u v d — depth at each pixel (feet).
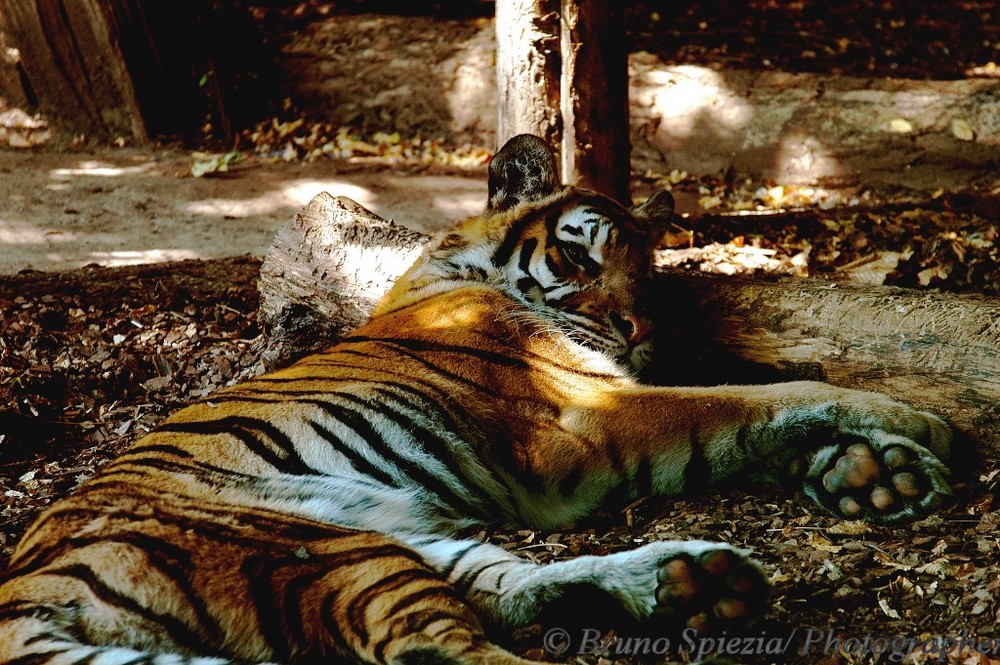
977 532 18.45
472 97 60.08
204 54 61.36
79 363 32.04
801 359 23.76
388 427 20.40
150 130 60.70
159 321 35.06
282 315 30.37
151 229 48.37
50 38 59.47
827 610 16.97
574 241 23.95
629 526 20.53
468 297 23.04
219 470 18.95
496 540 20.36
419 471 20.33
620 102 33.65
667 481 21.18
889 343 22.67
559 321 23.45
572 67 32.83
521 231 24.53
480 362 21.63
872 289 23.90
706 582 16.15
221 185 53.93
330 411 20.22
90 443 27.84
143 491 17.98
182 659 14.44
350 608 15.61
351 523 19.24
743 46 61.77
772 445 20.86
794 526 19.65
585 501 21.16
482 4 66.13
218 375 30.89
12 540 22.72
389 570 15.89
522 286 24.08
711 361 24.99
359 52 62.69
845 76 55.57
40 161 57.47
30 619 15.29
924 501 19.24
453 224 25.79
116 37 59.11
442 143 60.54
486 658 14.65
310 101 62.75
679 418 20.88
